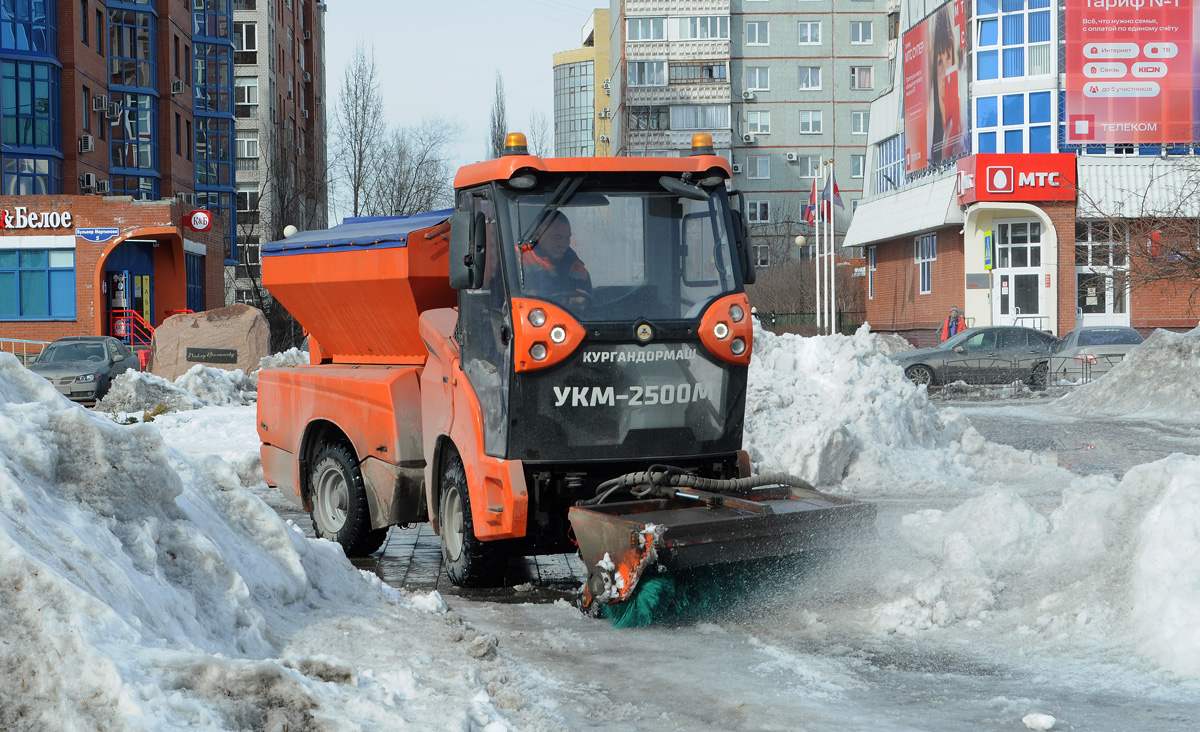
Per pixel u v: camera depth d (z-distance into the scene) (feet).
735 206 24.66
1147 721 14.87
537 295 22.65
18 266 129.08
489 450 23.45
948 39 131.75
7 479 15.26
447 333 25.99
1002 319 119.96
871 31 249.75
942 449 45.14
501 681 16.81
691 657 18.80
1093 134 120.47
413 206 159.84
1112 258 73.20
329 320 31.91
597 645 19.71
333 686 14.87
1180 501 19.53
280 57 237.04
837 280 177.37
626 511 22.21
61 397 18.95
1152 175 115.14
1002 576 22.27
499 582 25.17
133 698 12.59
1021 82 122.93
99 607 13.79
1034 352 91.61
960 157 128.16
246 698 13.67
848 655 18.80
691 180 24.22
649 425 23.34
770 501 22.86
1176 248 67.82
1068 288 116.88
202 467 20.72
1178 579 18.38
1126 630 18.62
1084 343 90.94
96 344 91.91
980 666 17.93
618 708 15.84
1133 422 63.77
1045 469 43.57
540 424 22.72
